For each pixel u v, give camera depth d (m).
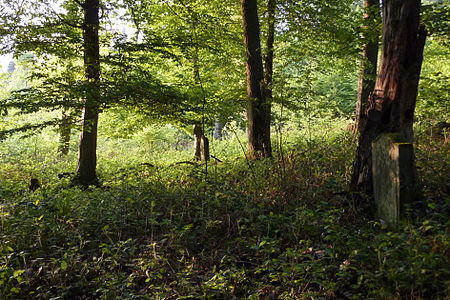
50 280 4.88
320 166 7.87
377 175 5.32
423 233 4.30
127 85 9.05
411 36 5.38
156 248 5.47
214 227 6.01
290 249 4.68
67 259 5.05
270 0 11.20
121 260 5.21
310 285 4.21
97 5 9.78
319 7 11.32
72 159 17.36
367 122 5.80
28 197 7.89
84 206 6.80
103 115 14.46
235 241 5.51
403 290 3.55
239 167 9.36
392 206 5.01
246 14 10.45
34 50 9.50
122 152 21.62
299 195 6.52
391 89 5.55
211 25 11.65
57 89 9.14
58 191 9.04
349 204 5.62
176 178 9.34
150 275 4.76
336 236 4.55
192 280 4.70
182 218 6.35
